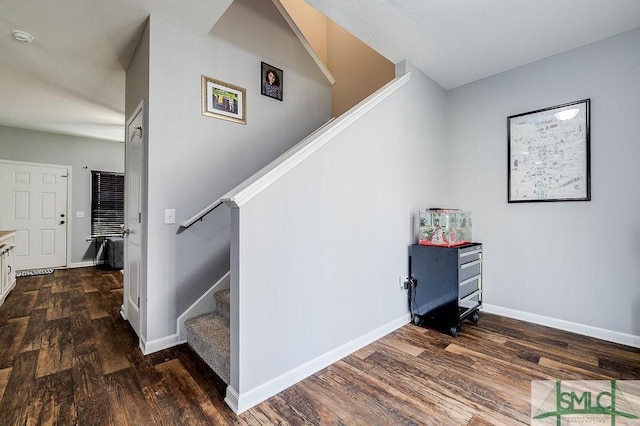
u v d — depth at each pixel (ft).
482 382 5.88
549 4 6.52
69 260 18.04
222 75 8.41
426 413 4.98
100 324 8.88
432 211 8.87
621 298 7.53
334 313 6.75
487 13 6.85
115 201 19.69
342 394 5.52
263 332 5.41
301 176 6.06
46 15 6.89
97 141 19.03
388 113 8.29
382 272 8.09
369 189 7.68
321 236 6.48
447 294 8.25
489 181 9.82
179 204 7.54
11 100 12.25
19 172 16.69
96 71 9.66
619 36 7.55
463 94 10.48
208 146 8.08
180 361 6.66
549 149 8.60
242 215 5.11
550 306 8.64
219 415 4.94
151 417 4.88
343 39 12.91
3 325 8.82
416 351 7.19
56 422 4.76
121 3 6.56
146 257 7.13
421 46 8.21
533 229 8.93
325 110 11.90
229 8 8.68
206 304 8.04
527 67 9.05
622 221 7.50
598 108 7.83
